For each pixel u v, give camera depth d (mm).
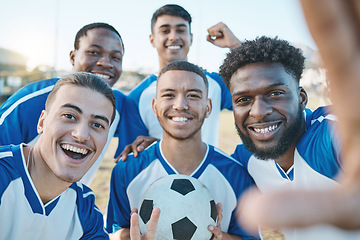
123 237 2273
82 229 2039
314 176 1870
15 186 1821
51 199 1937
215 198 2326
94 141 1863
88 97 1836
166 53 3551
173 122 2262
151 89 3379
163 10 3516
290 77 1907
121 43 3146
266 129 1899
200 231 1949
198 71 2332
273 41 1941
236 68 1964
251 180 2385
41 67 25219
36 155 1891
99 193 4602
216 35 3158
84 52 2990
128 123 3316
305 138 1933
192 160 2357
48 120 1827
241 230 2279
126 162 2445
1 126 2381
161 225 1921
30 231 1889
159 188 2031
